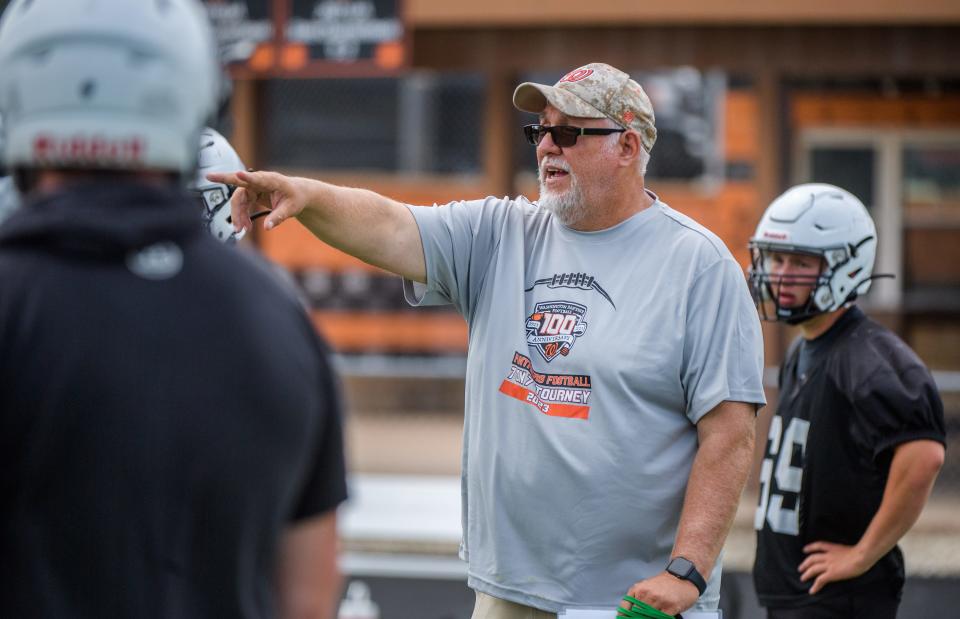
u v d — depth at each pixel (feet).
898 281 120.78
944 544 84.33
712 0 104.17
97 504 17.75
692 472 35.17
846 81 112.78
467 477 37.96
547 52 108.47
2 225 18.66
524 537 35.83
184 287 18.70
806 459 41.29
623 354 35.27
